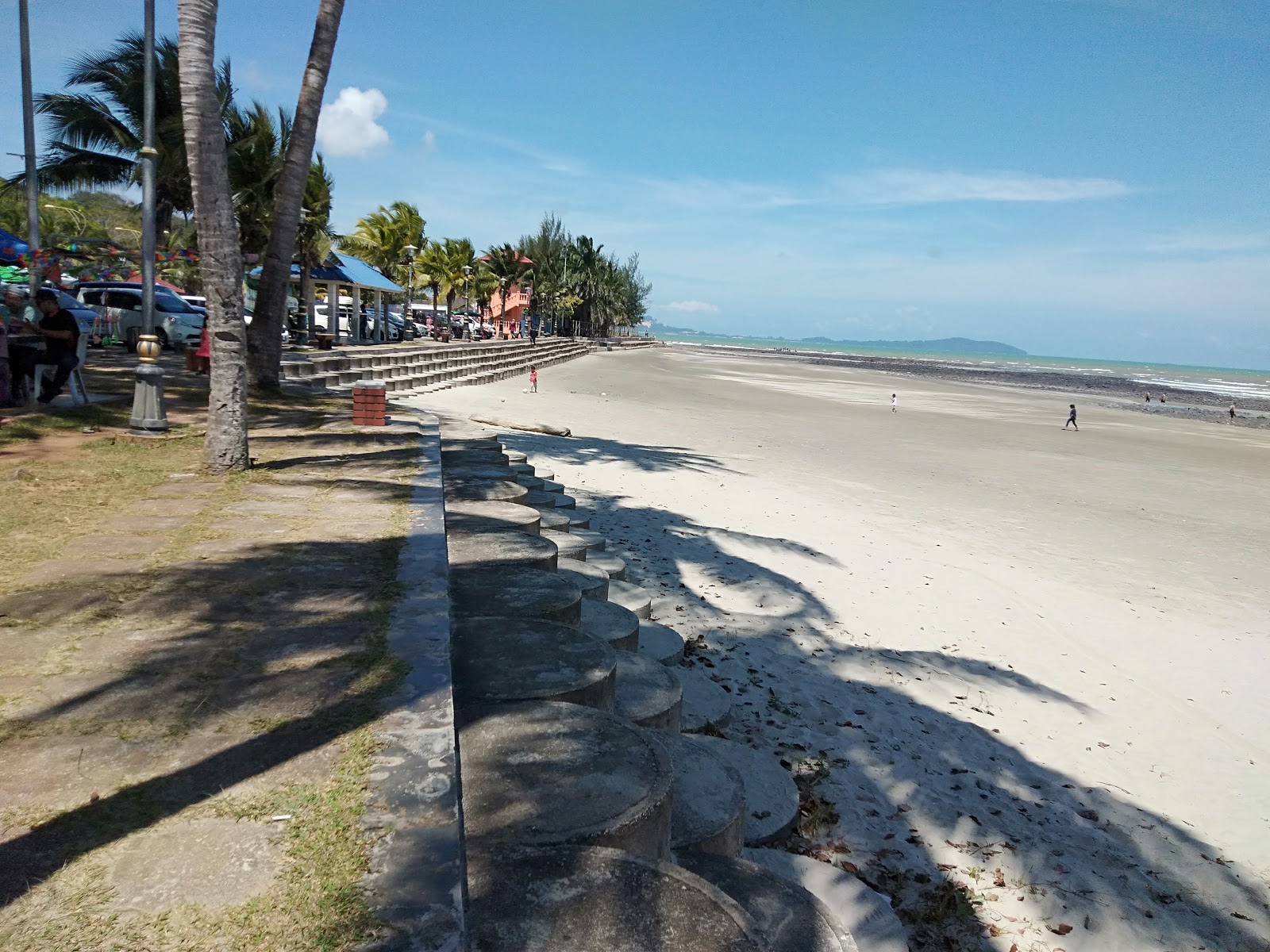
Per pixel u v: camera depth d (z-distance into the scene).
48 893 2.11
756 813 4.78
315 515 6.51
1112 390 85.88
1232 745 6.86
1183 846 5.33
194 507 6.60
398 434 11.75
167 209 29.70
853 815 5.19
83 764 2.75
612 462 17.06
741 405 36.91
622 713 4.62
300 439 10.90
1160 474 22.80
